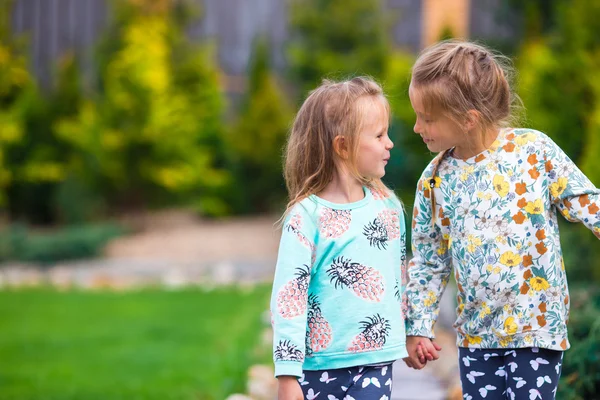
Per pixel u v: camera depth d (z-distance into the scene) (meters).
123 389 5.12
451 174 2.52
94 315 8.22
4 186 14.94
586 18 9.60
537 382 2.38
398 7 16.83
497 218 2.43
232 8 17.83
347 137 2.43
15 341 6.87
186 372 5.55
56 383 5.30
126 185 15.13
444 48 2.48
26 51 15.79
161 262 12.35
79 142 14.74
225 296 9.47
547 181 2.41
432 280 2.64
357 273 2.40
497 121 2.45
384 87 2.77
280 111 16.84
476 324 2.47
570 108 9.34
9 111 14.86
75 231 13.38
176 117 15.44
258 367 5.21
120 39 15.67
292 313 2.32
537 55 9.70
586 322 3.45
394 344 2.40
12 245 12.41
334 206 2.43
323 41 16.56
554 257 2.40
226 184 16.53
